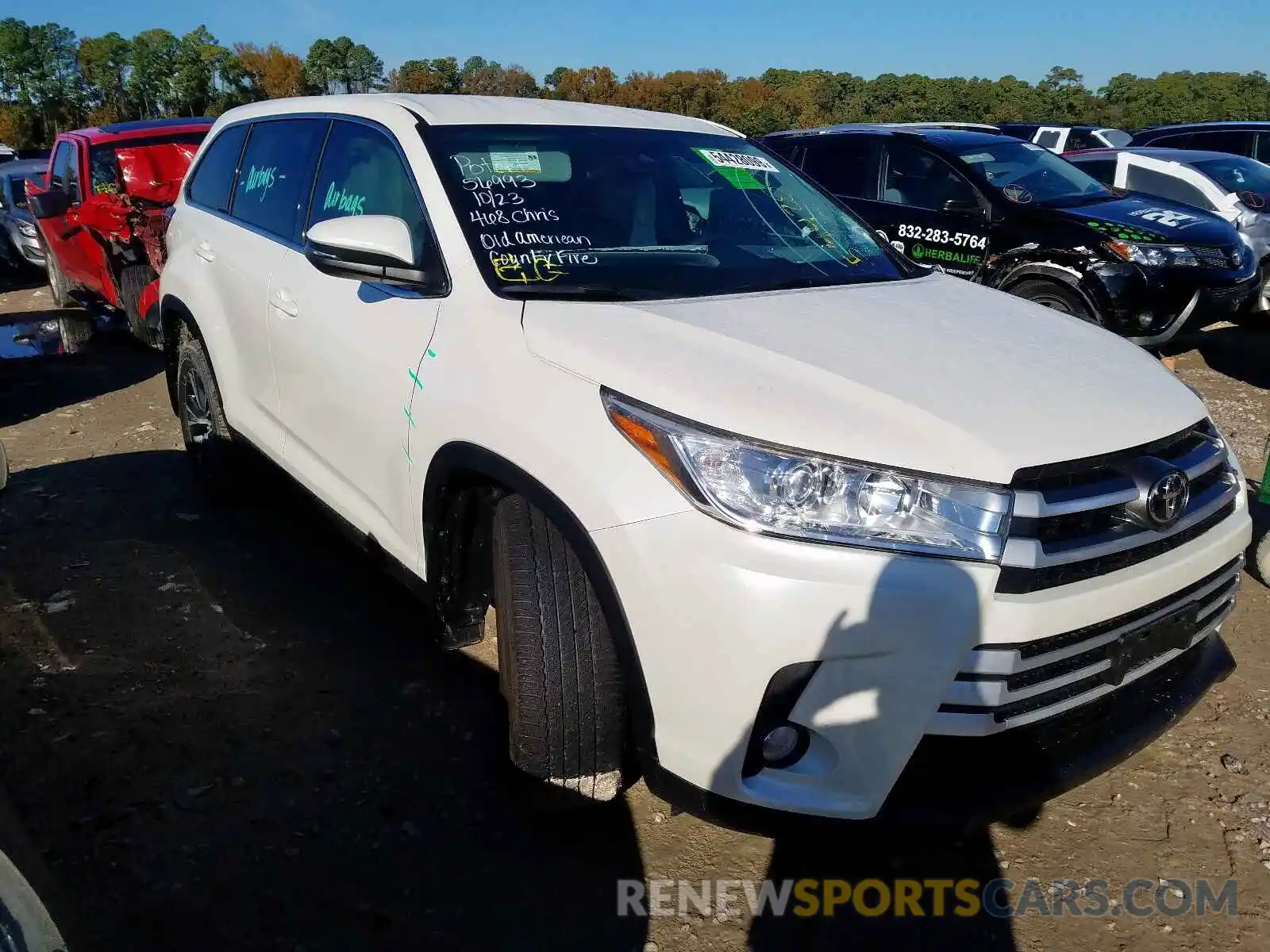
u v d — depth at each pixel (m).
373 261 2.79
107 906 2.30
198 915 2.29
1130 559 2.18
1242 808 2.79
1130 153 9.76
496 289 2.65
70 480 5.00
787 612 1.96
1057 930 2.36
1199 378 7.43
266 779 2.76
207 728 2.98
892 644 1.97
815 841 2.12
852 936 2.32
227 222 4.14
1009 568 2.00
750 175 3.55
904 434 2.05
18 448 5.55
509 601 2.37
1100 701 2.28
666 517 2.07
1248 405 6.70
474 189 2.94
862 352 2.38
